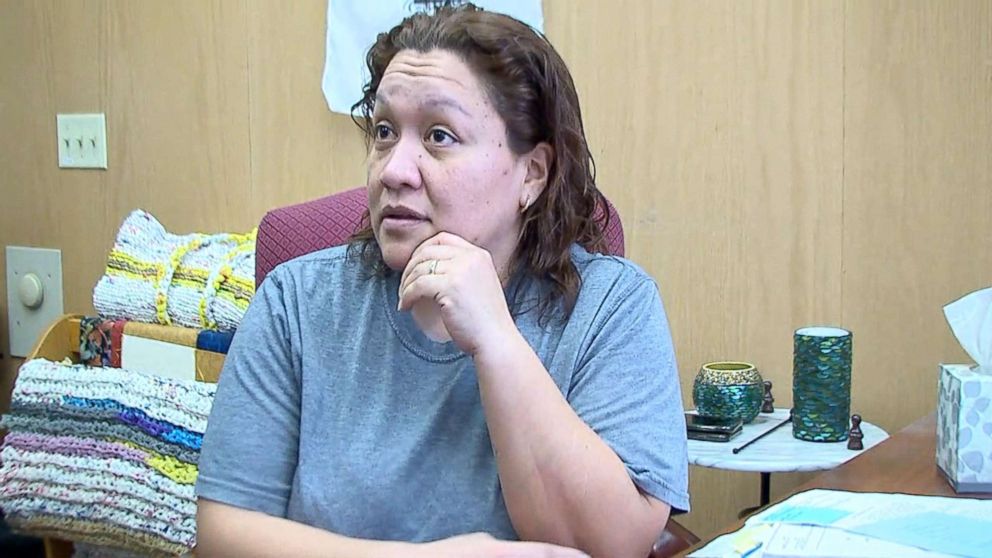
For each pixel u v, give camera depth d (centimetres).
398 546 98
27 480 176
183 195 223
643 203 184
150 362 177
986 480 100
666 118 181
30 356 184
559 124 109
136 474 168
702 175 179
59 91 234
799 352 158
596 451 98
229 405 112
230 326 174
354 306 113
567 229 112
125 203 230
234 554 105
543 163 110
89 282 236
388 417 107
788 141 173
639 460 101
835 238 171
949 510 91
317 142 208
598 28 184
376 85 114
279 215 144
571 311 110
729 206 178
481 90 104
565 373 107
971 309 108
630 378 106
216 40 215
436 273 99
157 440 166
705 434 157
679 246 183
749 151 175
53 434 175
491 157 104
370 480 105
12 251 245
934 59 162
